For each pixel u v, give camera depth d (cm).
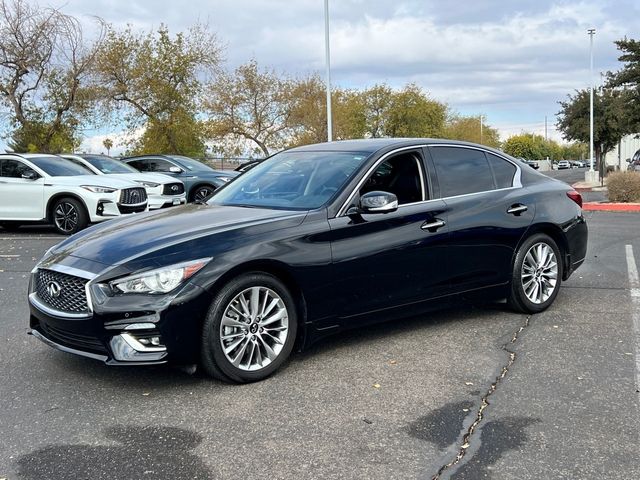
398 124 5688
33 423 375
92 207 1210
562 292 681
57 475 315
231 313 421
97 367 467
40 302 438
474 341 516
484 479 306
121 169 1473
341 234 463
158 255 407
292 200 496
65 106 2588
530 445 340
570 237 615
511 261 571
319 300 455
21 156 1277
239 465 323
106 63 2831
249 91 3978
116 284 397
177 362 404
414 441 346
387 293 489
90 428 368
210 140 3916
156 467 322
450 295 531
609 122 3572
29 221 1285
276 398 407
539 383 425
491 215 552
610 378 433
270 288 434
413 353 489
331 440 349
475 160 574
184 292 399
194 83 3031
